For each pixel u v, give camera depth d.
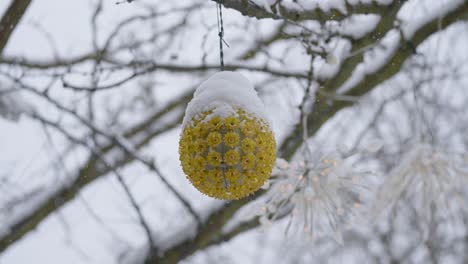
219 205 5.26
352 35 4.43
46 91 4.36
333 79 4.66
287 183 3.41
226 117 2.69
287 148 4.95
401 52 4.58
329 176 3.29
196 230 5.35
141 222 5.09
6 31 3.98
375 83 4.79
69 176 5.32
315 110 4.91
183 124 2.83
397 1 4.20
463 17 4.44
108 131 4.96
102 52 4.62
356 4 4.17
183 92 6.43
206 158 2.66
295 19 4.12
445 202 3.34
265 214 3.61
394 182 3.34
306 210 3.43
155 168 4.96
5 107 5.07
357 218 3.48
